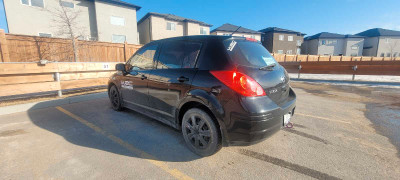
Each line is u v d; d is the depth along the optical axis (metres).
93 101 5.37
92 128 3.38
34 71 4.67
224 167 2.22
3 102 4.60
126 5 21.19
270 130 2.11
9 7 15.13
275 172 2.12
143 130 3.31
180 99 2.58
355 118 3.97
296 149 2.64
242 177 2.03
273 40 36.91
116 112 4.32
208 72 2.30
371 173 2.09
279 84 2.45
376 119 3.90
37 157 2.38
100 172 2.09
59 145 2.72
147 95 3.22
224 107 2.10
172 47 2.96
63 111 4.39
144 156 2.46
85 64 5.72
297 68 11.77
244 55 2.38
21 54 8.06
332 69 10.24
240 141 2.11
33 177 1.98
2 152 2.49
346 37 41.06
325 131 3.28
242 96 2.03
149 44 3.50
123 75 3.86
